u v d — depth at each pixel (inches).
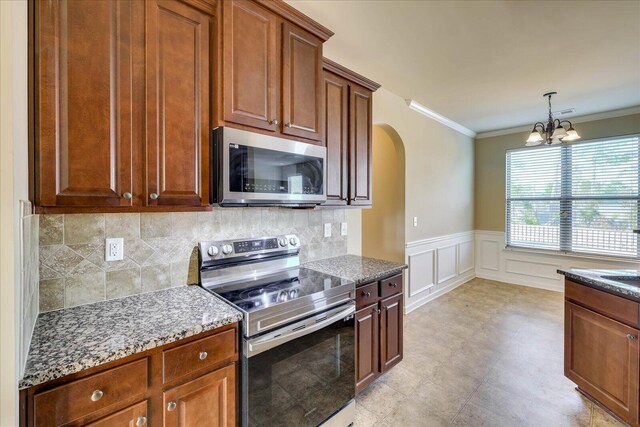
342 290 67.1
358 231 109.6
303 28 70.6
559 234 173.6
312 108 73.1
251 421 50.7
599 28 82.7
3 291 27.6
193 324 45.5
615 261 154.1
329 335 64.3
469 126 187.0
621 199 153.6
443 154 172.1
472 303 154.6
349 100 89.4
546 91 129.6
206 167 56.8
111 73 46.5
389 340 84.7
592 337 76.0
